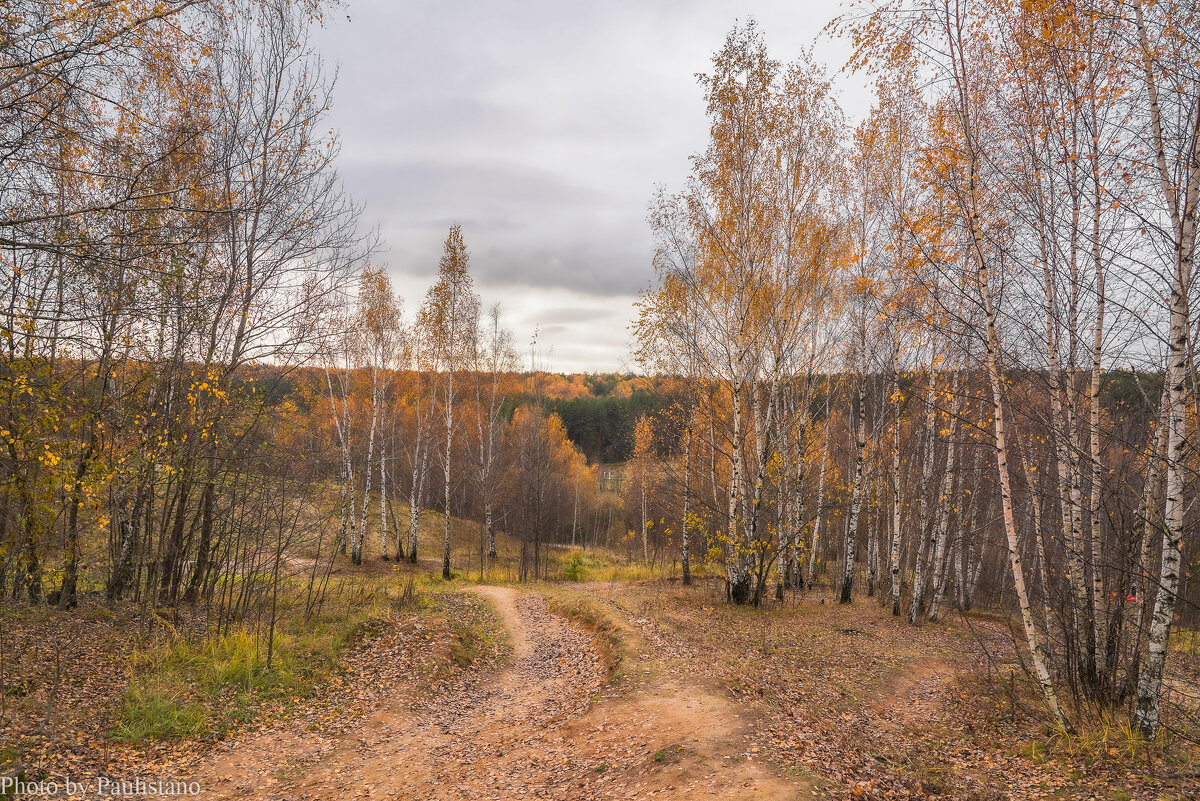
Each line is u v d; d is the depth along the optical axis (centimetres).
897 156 1422
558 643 1488
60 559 1172
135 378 1180
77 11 561
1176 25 658
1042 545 958
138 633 1056
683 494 2308
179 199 896
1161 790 582
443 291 2803
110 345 1023
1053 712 784
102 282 825
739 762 638
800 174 1659
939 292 976
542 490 3478
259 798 661
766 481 1961
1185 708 777
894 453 1805
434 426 3325
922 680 1154
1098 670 827
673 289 1867
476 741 875
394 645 1226
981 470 1445
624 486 5194
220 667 970
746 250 1675
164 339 1192
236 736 802
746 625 1486
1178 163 686
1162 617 683
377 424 2986
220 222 881
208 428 1198
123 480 1092
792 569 2259
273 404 1349
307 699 952
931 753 770
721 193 1684
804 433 2141
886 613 1812
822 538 3097
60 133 645
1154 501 771
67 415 897
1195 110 653
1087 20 720
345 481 2605
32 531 934
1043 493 967
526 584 2477
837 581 2672
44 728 705
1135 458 886
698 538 2588
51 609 1142
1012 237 902
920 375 1515
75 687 836
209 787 669
